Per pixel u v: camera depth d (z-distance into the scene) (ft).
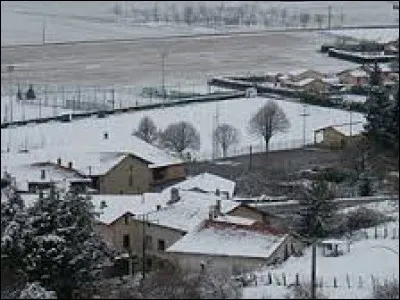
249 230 159.63
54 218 131.03
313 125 314.35
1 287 124.77
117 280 136.46
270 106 310.65
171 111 347.77
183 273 143.43
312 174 230.89
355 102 344.49
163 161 243.40
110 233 175.32
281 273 126.72
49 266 127.54
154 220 173.99
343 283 118.62
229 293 115.34
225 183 223.10
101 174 226.79
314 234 156.66
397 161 184.34
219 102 365.40
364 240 144.15
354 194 192.24
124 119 333.21
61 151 243.81
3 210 136.05
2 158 236.22
